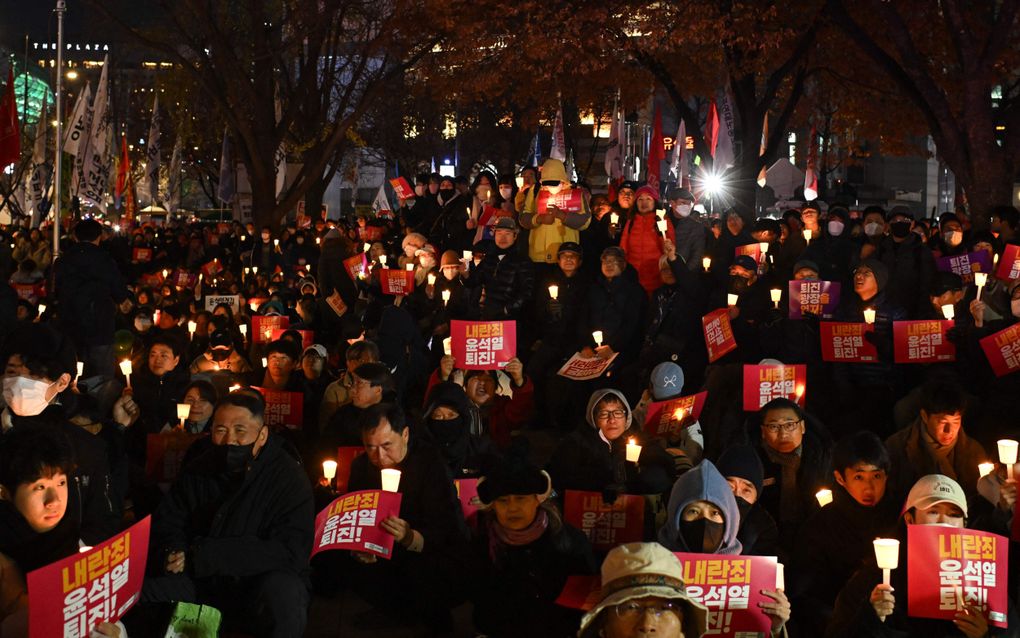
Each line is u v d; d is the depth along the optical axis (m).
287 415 8.61
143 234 31.78
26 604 4.45
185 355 10.50
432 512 6.33
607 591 3.90
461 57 26.61
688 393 11.73
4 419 6.21
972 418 8.27
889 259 12.59
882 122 29.84
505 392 9.34
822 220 17.55
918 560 4.72
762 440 6.98
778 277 13.70
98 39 28.52
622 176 26.67
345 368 10.11
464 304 13.14
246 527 5.73
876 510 5.88
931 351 9.40
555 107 30.56
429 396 7.31
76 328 12.23
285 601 5.57
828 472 6.77
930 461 7.07
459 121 56.06
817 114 47.06
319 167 29.89
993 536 4.70
